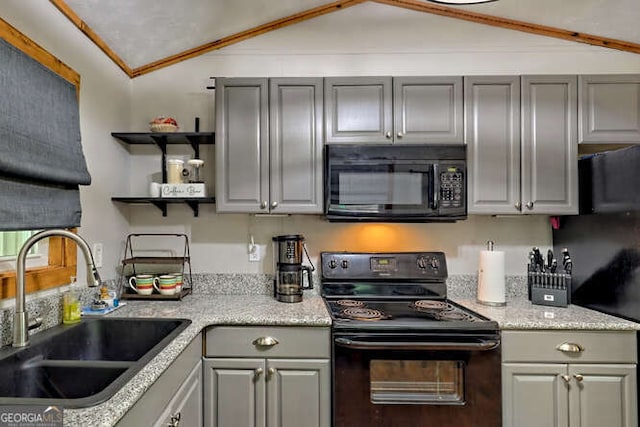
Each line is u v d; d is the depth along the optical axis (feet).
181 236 7.24
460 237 7.20
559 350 5.29
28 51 4.37
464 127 6.24
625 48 7.09
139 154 7.20
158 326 5.18
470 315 5.71
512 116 6.24
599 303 5.93
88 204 5.76
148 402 3.33
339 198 6.06
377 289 6.85
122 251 6.88
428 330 5.24
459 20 7.20
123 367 3.71
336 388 5.24
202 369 5.38
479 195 6.23
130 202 6.84
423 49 7.27
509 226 7.18
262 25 7.16
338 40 7.28
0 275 4.14
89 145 5.79
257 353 5.42
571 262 6.37
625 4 6.17
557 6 6.51
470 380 5.20
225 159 6.28
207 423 5.40
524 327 5.28
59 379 3.71
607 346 5.27
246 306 6.17
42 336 4.33
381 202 6.06
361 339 5.21
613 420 5.22
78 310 5.04
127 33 6.17
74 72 5.37
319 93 6.30
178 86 7.27
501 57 7.22
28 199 3.97
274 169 6.27
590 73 7.17
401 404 5.19
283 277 6.56
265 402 5.40
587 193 6.18
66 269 5.15
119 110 6.77
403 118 6.26
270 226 7.26
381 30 7.27
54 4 4.94
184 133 6.51
